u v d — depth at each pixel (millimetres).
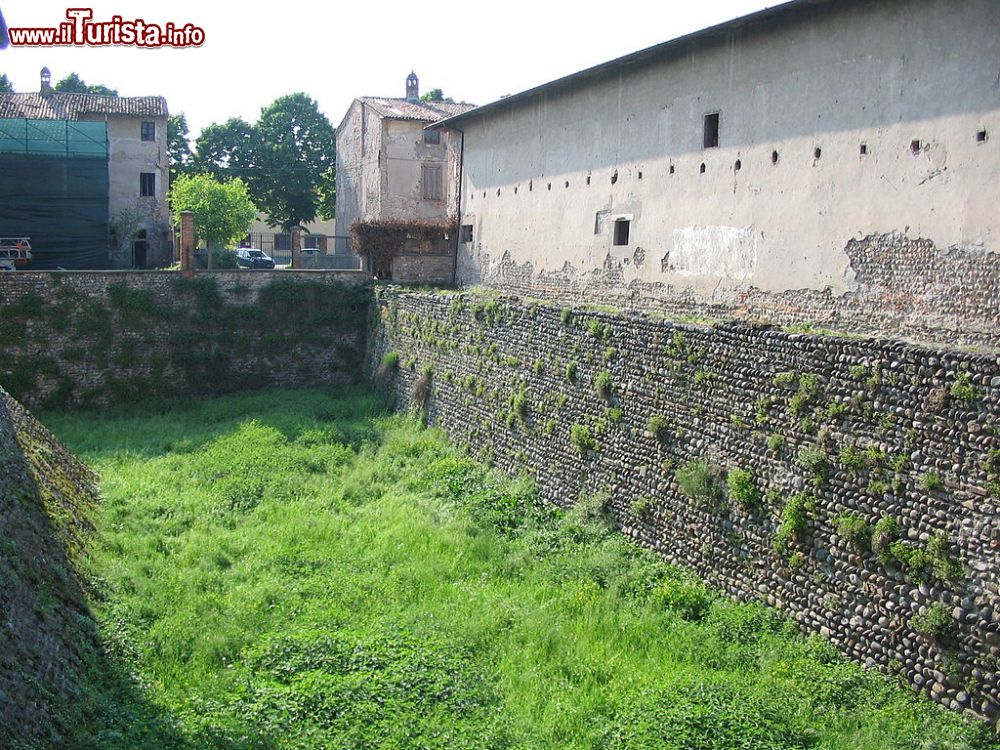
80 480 20578
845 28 18453
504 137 32750
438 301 27859
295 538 18750
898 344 12969
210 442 26375
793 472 14539
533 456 21984
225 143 66000
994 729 11203
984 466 11633
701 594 15656
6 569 12000
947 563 11961
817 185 19203
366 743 11117
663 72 23906
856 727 11594
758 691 12320
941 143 16500
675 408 17266
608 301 26531
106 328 31641
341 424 28391
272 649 13516
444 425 26750
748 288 21141
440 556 17938
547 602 15727
